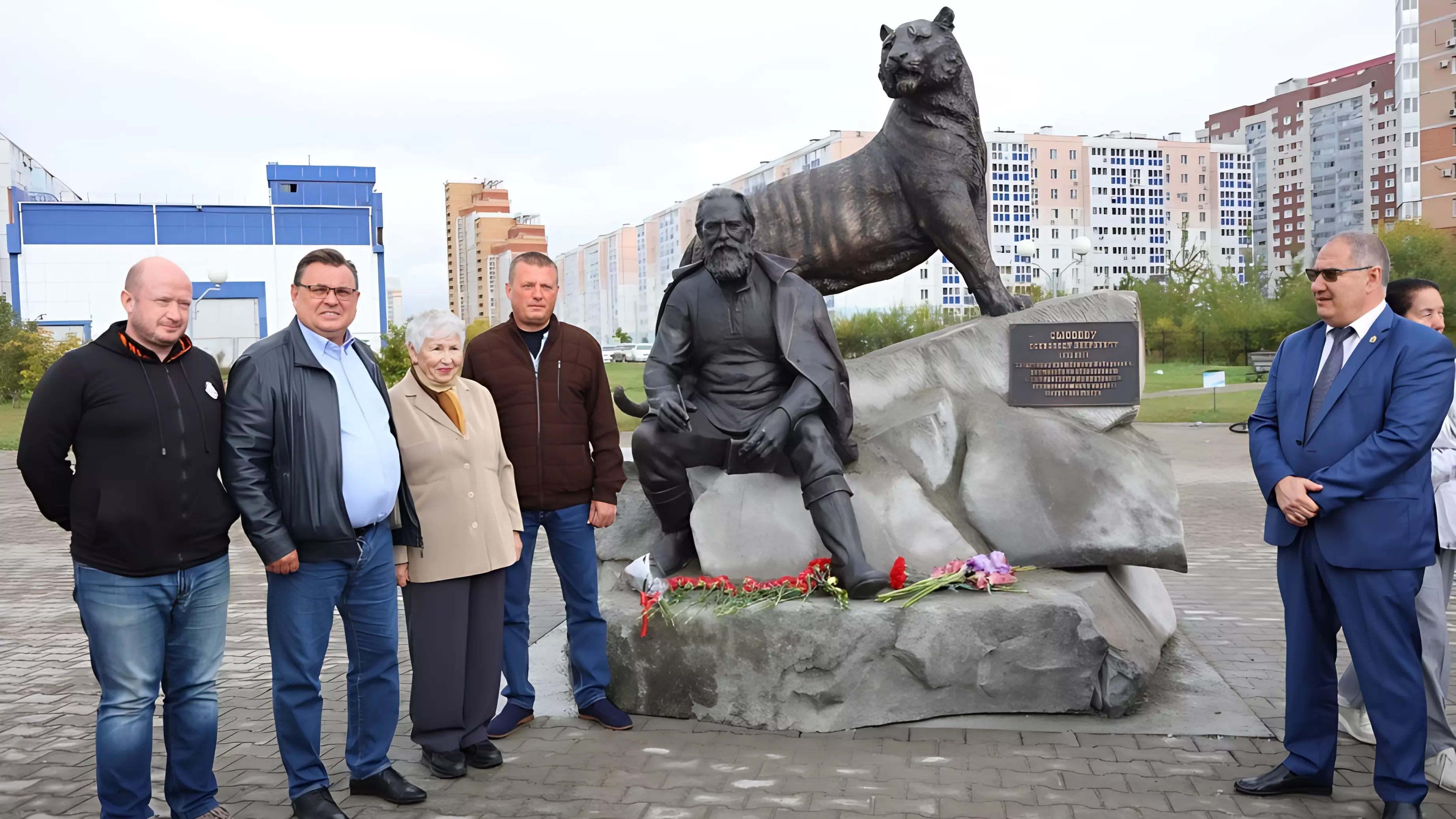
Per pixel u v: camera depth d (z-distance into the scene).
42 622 6.97
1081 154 74.25
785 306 4.79
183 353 3.38
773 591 4.54
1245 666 5.26
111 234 49.22
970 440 5.34
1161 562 4.95
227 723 4.71
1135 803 3.56
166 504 3.27
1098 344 5.46
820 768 3.91
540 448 4.34
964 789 3.69
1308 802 3.56
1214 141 98.50
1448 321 33.47
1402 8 55.12
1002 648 4.40
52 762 4.23
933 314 32.88
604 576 5.52
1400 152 55.72
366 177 57.41
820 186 6.15
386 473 3.66
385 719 3.73
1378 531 3.35
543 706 4.78
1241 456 17.25
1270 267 93.19
